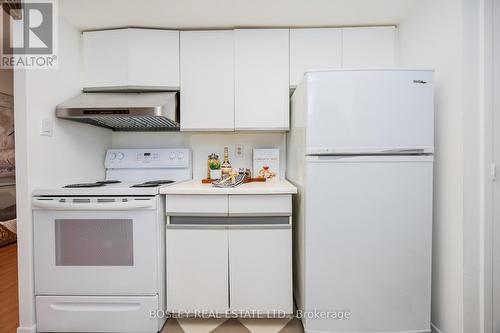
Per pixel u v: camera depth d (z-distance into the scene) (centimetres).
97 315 138
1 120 300
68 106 152
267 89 176
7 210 294
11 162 309
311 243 132
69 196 137
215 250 145
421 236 131
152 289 138
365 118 128
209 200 146
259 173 199
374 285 132
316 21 168
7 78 306
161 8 153
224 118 177
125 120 178
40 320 138
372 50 173
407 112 128
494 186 117
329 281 132
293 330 143
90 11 154
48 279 138
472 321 120
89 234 138
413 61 156
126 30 172
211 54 177
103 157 201
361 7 153
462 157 119
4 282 195
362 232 131
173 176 202
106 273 138
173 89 177
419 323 132
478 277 119
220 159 208
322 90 129
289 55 175
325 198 131
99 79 175
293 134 173
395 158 129
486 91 116
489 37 116
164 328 144
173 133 210
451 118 125
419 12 150
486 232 118
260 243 145
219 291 146
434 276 138
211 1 147
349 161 130
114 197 137
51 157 150
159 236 142
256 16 163
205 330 142
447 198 129
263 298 145
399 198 130
